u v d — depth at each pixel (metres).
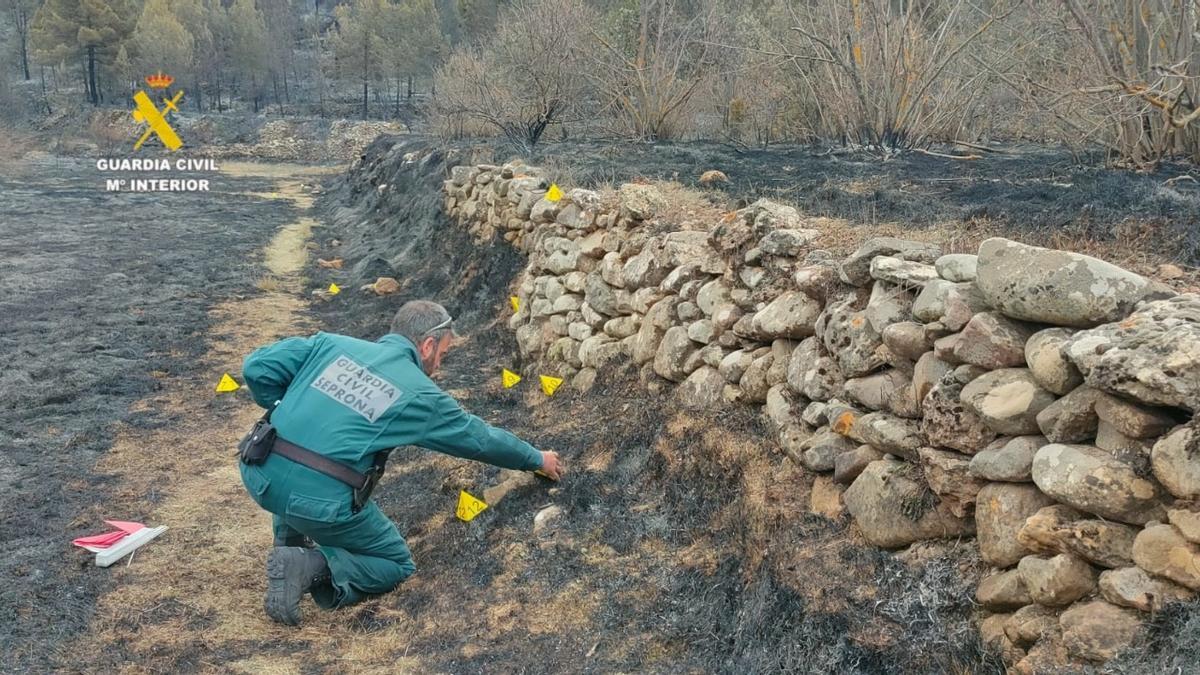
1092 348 2.56
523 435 5.81
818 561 3.41
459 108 17.42
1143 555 2.41
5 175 31.39
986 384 2.96
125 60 53.41
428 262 11.78
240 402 7.52
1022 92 8.69
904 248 3.79
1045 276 2.84
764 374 4.35
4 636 3.99
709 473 4.34
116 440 6.57
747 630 3.40
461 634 3.89
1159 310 2.61
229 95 61.25
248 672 3.75
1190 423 2.35
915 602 3.05
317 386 3.95
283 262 14.55
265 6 65.62
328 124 49.72
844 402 3.75
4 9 74.19
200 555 4.82
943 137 9.85
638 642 3.61
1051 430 2.73
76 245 15.88
